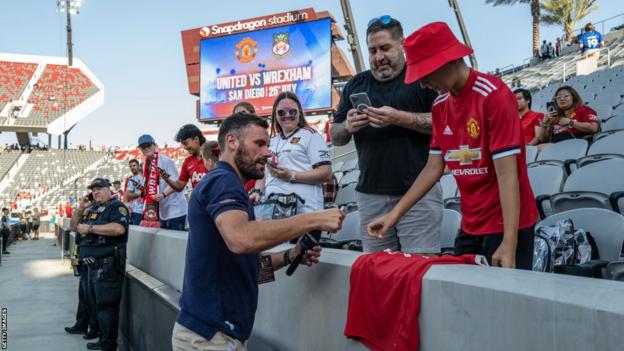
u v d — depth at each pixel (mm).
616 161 4461
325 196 6516
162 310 3725
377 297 1752
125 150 46000
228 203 2037
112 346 5043
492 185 2311
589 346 1071
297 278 2334
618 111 9047
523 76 27703
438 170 2504
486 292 1339
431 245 3027
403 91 3092
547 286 1227
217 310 2102
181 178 6270
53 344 5516
